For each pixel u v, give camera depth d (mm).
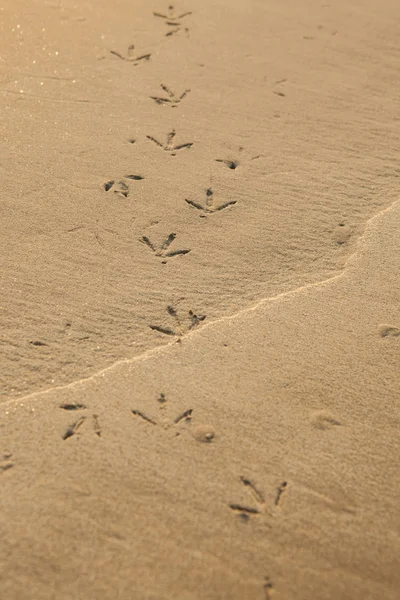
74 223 2121
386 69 3248
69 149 2445
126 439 1529
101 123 2609
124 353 1722
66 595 1250
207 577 1305
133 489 1438
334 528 1412
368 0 3979
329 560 1356
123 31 3260
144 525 1376
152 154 2480
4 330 1738
